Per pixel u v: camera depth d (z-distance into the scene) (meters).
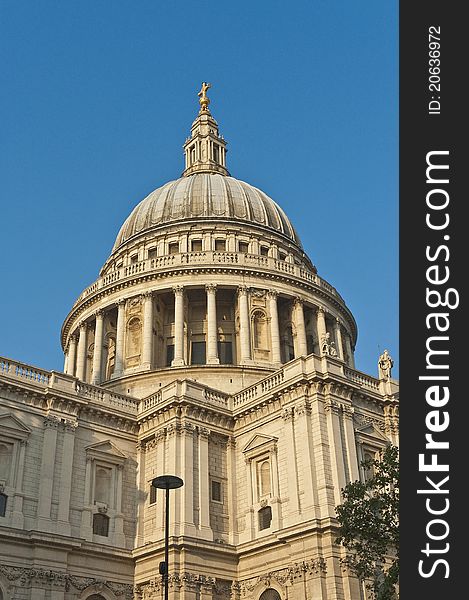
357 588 47.06
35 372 54.44
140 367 72.56
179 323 74.56
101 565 52.19
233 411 59.59
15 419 51.66
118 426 58.28
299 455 52.56
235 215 87.94
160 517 54.12
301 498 51.00
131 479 57.28
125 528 54.97
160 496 55.22
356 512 39.00
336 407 53.84
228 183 92.81
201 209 87.62
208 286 76.69
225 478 57.09
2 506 48.91
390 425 58.25
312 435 52.59
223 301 79.69
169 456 55.66
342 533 39.53
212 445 57.59
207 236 84.94
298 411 53.97
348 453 52.69
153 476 56.59
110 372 79.00
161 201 90.94
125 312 77.44
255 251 85.31
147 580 52.44
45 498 50.66
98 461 55.78
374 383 59.56
